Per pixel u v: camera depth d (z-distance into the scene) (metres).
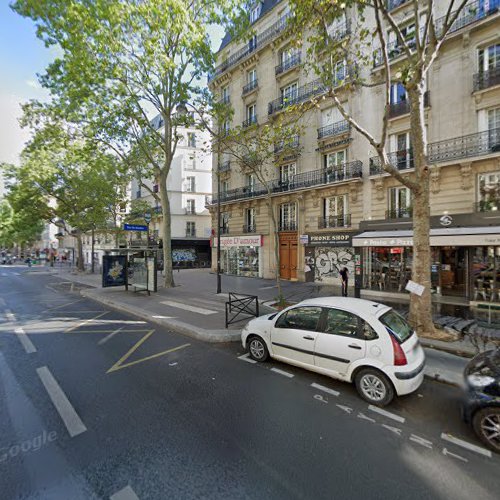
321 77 7.05
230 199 20.16
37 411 3.49
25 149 18.70
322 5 6.28
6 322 7.88
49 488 2.34
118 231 23.61
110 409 3.54
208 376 4.52
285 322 4.75
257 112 18.48
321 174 15.10
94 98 11.06
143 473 2.50
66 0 8.27
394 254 11.98
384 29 12.75
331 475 2.49
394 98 12.77
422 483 2.42
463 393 3.19
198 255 29.27
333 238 14.34
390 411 3.56
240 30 11.55
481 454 2.80
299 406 3.65
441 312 8.46
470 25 10.48
